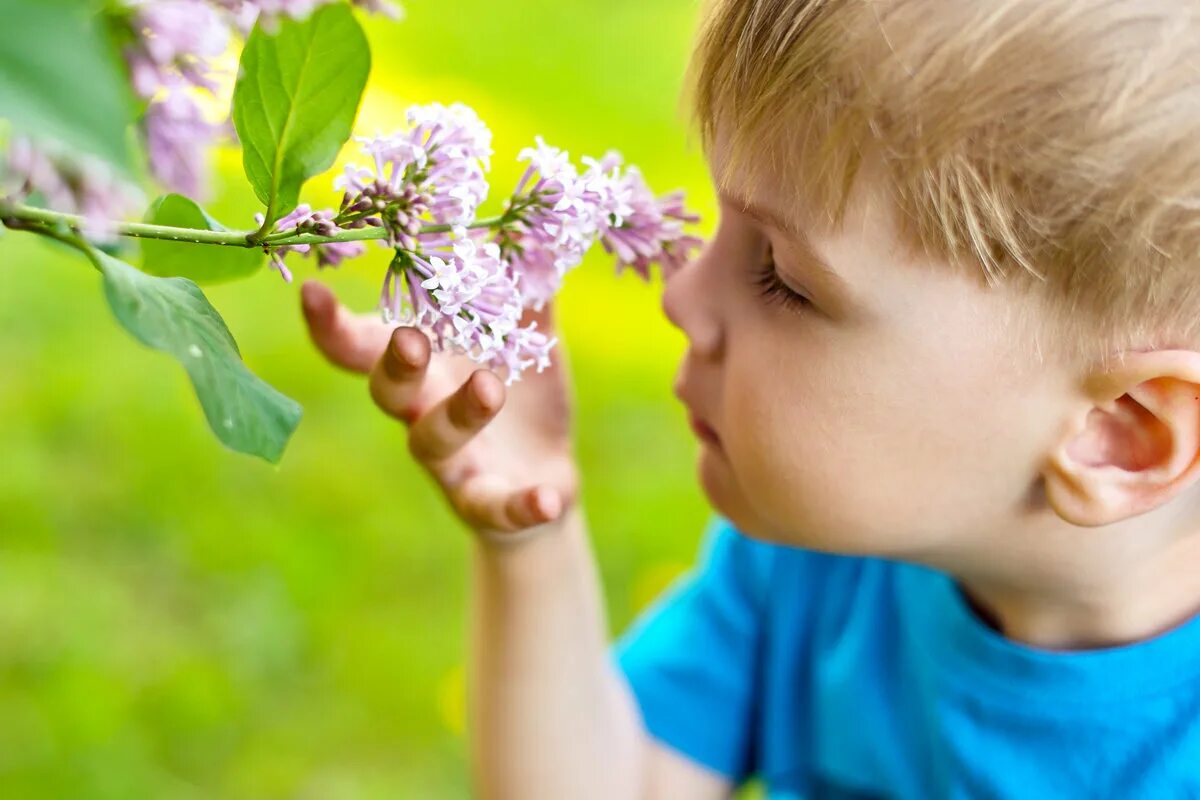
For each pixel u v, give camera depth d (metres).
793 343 0.69
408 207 0.62
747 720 0.87
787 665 0.86
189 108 0.62
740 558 0.87
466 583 1.25
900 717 0.81
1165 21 0.66
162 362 1.44
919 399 0.69
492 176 1.68
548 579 0.79
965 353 0.68
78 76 0.53
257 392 0.60
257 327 1.51
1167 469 0.68
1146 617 0.74
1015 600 0.75
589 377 1.52
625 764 0.83
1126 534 0.72
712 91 0.69
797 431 0.70
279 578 1.19
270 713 1.09
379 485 1.33
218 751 1.04
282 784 1.03
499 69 2.04
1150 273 0.67
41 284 1.51
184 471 1.29
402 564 1.25
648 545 1.28
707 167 0.71
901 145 0.66
